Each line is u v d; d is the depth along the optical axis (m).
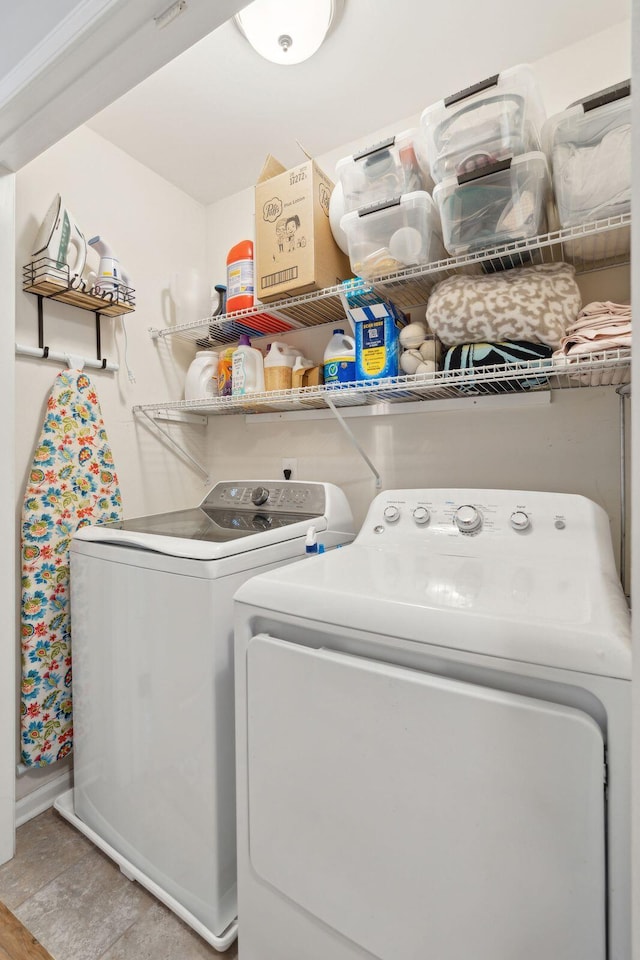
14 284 1.46
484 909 0.69
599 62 1.46
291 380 1.85
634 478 0.47
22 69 1.08
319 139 1.92
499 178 1.13
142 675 1.23
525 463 1.57
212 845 1.10
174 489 2.23
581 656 0.64
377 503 1.42
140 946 1.15
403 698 0.75
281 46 1.46
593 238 1.24
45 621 1.55
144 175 2.08
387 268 1.35
